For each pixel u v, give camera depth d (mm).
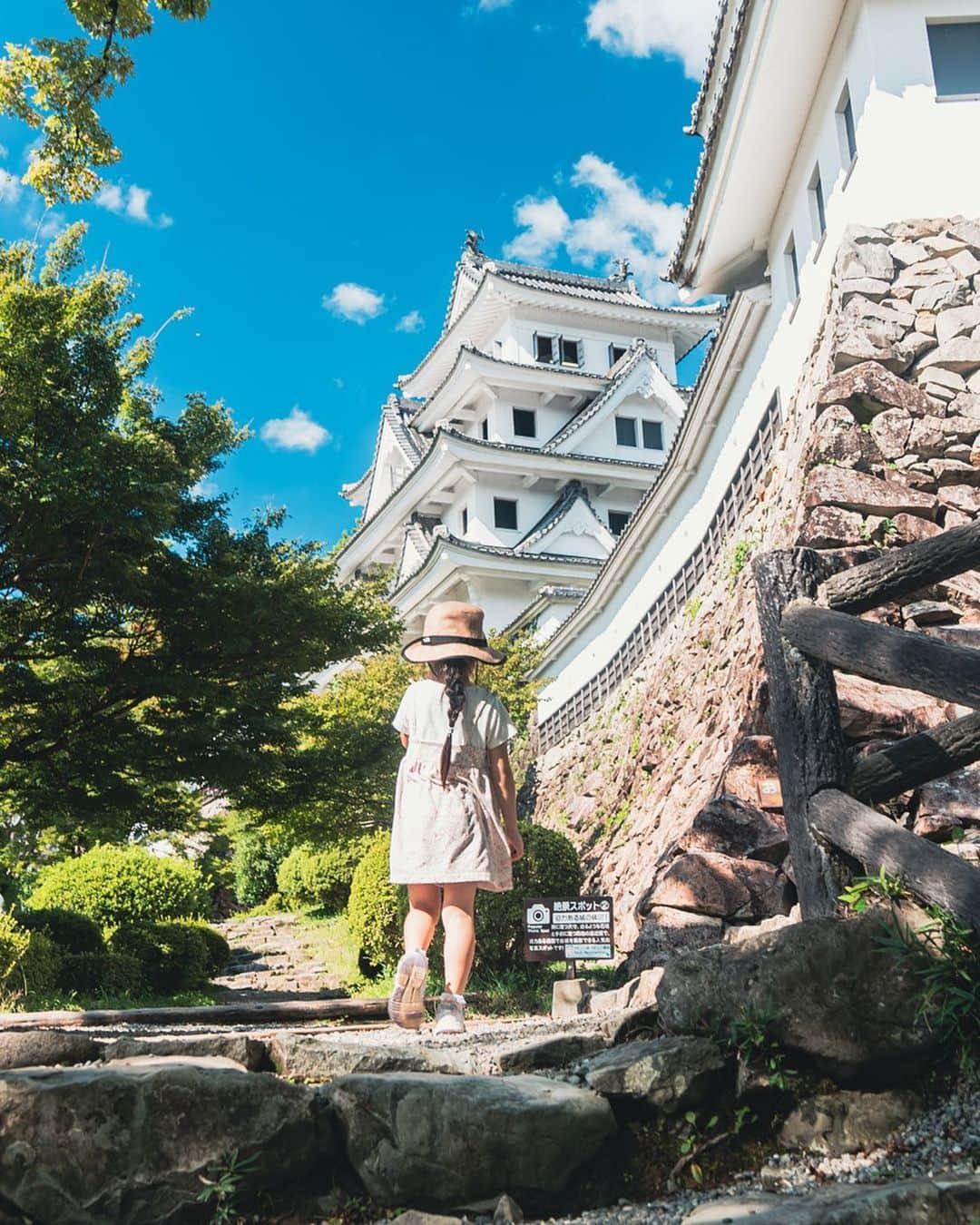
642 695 14719
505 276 34188
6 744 11773
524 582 30562
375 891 11523
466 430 36312
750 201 12562
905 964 2969
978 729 3678
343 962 15516
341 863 22156
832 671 3953
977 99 9719
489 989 8758
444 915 3979
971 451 8438
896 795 3795
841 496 8062
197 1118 2521
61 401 10008
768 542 9883
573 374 33938
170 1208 2447
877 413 8641
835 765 3770
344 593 12836
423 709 4078
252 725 11953
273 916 23688
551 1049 3205
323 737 13609
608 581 17359
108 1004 9828
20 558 10234
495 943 9680
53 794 11484
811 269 10766
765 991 2926
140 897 15367
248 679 12375
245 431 12281
